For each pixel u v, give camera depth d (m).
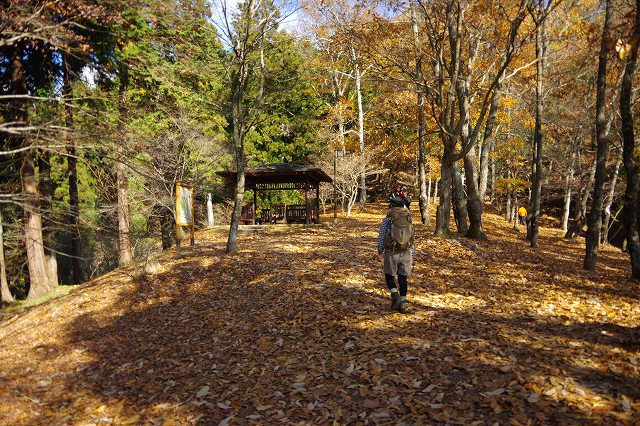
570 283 8.77
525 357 4.60
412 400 3.90
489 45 15.76
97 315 8.61
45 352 7.09
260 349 5.78
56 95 12.12
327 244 13.45
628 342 4.89
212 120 22.78
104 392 5.28
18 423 4.61
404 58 13.99
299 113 34.25
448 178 13.90
